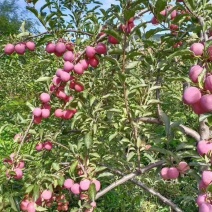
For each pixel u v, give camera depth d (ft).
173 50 3.08
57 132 3.88
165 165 3.26
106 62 4.14
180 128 3.11
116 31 2.89
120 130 3.47
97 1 4.34
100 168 3.36
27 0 3.34
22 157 3.59
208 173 2.18
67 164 3.67
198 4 2.74
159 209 6.48
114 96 3.47
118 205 6.62
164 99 4.33
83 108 3.49
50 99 3.55
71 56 3.19
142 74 3.75
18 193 3.39
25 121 3.74
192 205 6.41
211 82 1.81
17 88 6.65
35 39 3.75
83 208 3.48
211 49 1.98
